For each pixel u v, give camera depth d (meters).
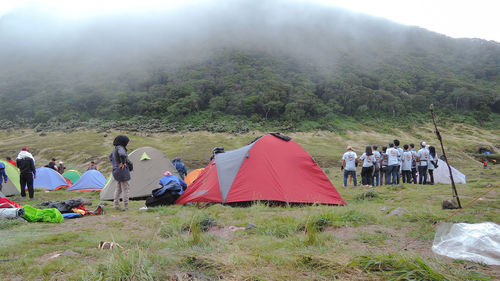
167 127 78.00
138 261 2.16
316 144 61.00
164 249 2.84
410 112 100.38
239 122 82.62
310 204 6.10
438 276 1.89
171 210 5.71
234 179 6.43
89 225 4.46
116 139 6.34
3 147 55.53
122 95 105.00
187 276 2.14
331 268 2.16
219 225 4.18
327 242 2.99
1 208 4.88
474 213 4.20
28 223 4.63
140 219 4.86
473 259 2.31
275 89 97.62
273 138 6.99
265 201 6.09
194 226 3.42
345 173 10.73
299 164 6.61
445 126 89.31
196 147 53.97
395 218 4.09
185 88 106.69
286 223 4.02
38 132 75.00
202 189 6.79
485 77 137.00
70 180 15.34
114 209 6.29
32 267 2.47
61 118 92.88
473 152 61.72
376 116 96.38
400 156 11.14
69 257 2.72
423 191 7.68
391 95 104.06
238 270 2.20
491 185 8.43
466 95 105.38
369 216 4.18
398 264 2.12
